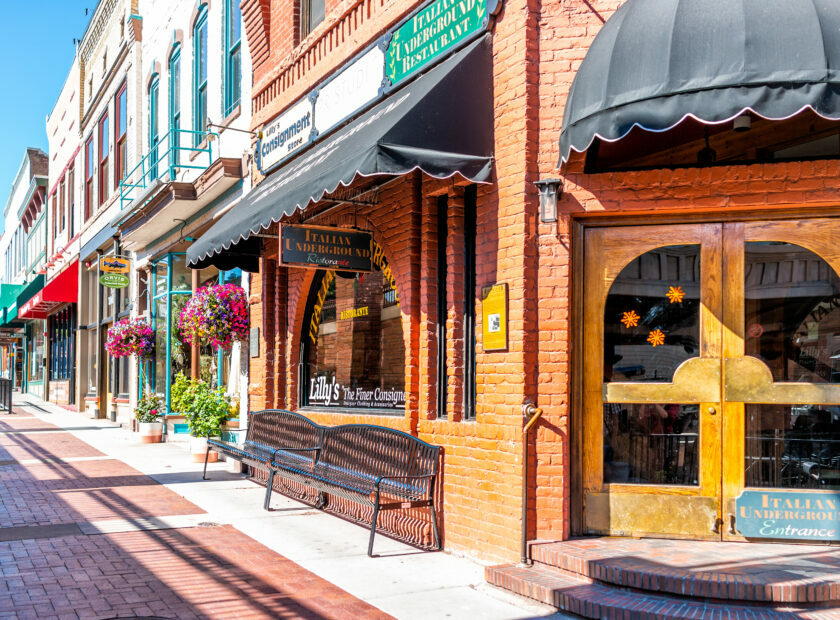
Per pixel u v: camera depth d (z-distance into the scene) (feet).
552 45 21.53
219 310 38.32
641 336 21.40
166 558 22.61
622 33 18.43
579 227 21.63
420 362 25.20
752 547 19.92
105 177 75.00
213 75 45.27
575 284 21.53
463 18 23.56
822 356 20.47
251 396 37.83
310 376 34.40
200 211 46.80
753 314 20.80
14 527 26.48
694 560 18.60
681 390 20.95
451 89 21.95
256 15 37.86
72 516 28.32
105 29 73.61
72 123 88.48
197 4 48.06
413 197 25.52
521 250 21.15
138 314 63.41
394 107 23.71
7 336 142.10
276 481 35.01
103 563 21.99
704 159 21.47
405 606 18.56
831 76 16.14
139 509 29.73
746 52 16.58
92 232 77.51
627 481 21.25
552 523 20.74
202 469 40.32
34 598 18.81
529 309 21.15
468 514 22.76
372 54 27.76
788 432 20.62
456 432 23.41
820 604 16.55
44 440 54.85
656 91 17.11
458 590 19.79
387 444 25.85
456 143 21.70
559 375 20.99
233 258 36.58
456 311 23.98
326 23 31.27
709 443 20.77
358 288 30.66
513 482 21.08
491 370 22.11
